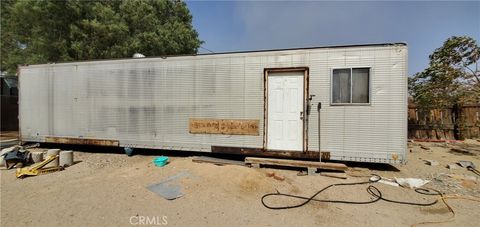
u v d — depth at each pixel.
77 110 6.80
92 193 3.86
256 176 4.38
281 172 4.86
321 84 5.10
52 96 7.03
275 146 5.43
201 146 5.86
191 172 4.72
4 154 5.62
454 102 9.22
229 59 5.62
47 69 7.07
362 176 4.65
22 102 7.36
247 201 3.58
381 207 3.42
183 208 3.35
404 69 4.68
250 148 5.51
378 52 4.81
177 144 6.03
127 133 6.41
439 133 9.73
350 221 3.03
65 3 12.85
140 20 15.79
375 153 4.84
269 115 5.45
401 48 4.70
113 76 6.49
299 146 5.30
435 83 9.27
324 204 3.50
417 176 4.79
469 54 8.58
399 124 4.71
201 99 5.83
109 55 13.57
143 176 4.62
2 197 3.75
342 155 5.00
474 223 2.99
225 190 3.92
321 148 5.11
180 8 19.61
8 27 14.46
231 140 5.64
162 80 6.11
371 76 4.83
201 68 5.82
